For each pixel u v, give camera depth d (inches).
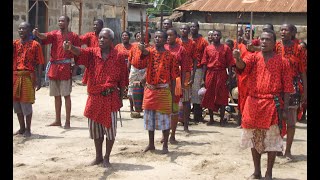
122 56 301.0
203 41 464.8
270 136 271.4
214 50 454.9
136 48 359.6
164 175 292.4
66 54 410.6
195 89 466.3
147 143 369.4
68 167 303.4
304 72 331.0
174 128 370.6
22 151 339.0
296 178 295.7
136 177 287.0
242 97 279.7
